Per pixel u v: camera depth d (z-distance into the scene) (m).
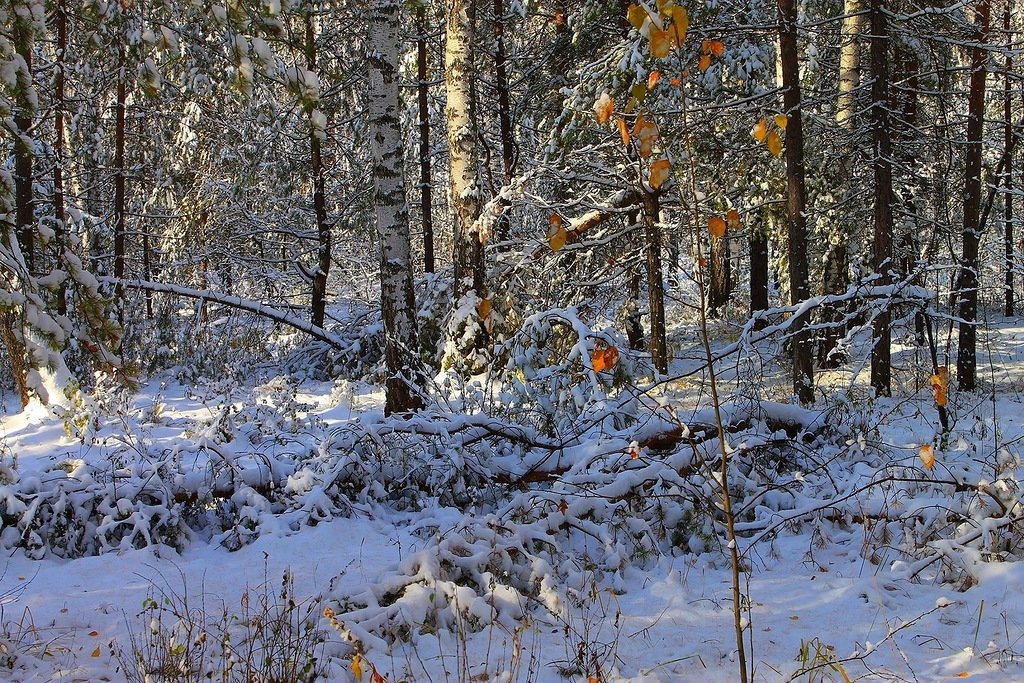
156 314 16.42
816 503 6.31
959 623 4.55
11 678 4.02
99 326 5.12
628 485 6.13
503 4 15.62
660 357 11.58
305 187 20.72
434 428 7.19
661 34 3.11
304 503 6.38
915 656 4.19
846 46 14.64
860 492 6.34
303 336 16.97
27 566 5.75
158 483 6.37
